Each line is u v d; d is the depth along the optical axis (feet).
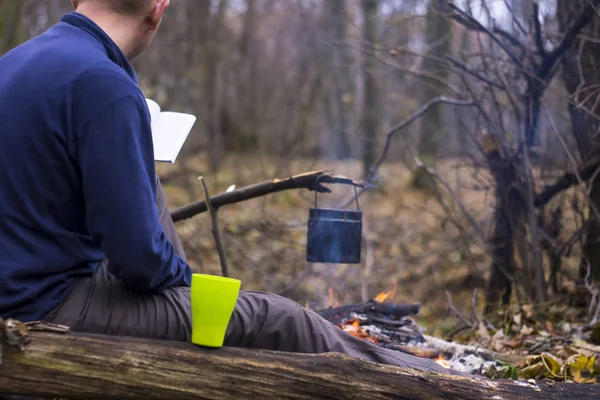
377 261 23.24
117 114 5.74
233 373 5.79
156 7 6.64
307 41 32.60
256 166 52.65
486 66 13.82
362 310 10.39
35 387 5.44
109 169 5.63
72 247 5.97
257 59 70.49
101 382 5.53
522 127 13.50
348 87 48.93
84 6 6.59
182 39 51.44
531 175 14.08
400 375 6.11
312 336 6.54
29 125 5.74
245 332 6.41
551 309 13.26
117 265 5.75
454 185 26.09
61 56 5.94
